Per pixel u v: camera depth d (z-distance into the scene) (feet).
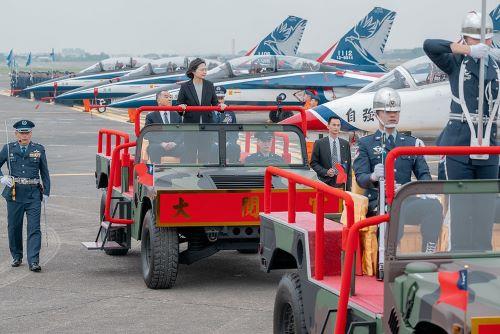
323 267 40.06
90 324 54.60
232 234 64.44
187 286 65.92
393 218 34.30
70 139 219.00
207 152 69.82
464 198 34.83
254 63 267.59
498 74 51.19
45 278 68.95
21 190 71.97
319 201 39.60
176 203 62.34
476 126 51.31
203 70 74.54
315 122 176.04
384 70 296.51
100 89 340.39
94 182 132.98
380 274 39.55
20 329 53.57
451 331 29.35
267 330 52.90
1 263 75.05
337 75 267.80
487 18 49.96
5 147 72.13
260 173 67.77
